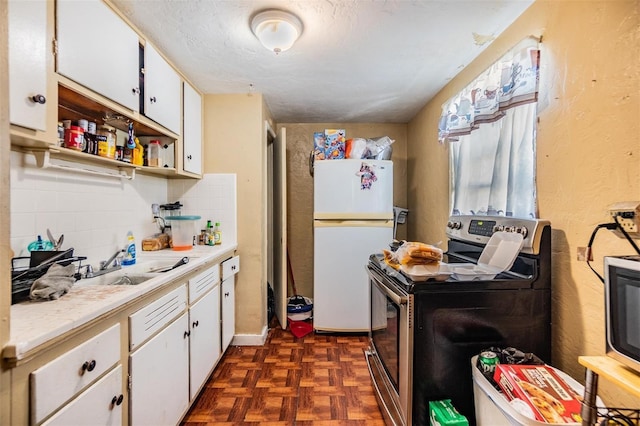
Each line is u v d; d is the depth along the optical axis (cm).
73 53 108
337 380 194
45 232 128
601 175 105
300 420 157
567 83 118
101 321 93
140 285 115
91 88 117
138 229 200
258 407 167
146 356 116
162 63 175
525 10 140
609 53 102
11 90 86
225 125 243
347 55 181
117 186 177
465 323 120
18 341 66
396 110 287
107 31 126
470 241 160
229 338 227
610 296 74
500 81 144
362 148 273
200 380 170
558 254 122
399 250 140
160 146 192
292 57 183
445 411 112
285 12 139
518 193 146
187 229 216
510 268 128
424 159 275
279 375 200
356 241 263
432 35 160
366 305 264
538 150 134
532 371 103
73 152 123
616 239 99
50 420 75
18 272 98
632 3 94
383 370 155
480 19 148
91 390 88
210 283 189
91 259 155
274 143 317
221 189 243
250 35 159
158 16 142
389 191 268
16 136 91
